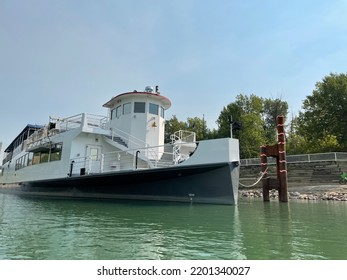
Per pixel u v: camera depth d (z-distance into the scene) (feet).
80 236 20.24
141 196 46.57
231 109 162.30
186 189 41.68
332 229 22.88
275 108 193.36
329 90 137.49
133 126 55.93
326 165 82.79
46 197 62.13
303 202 53.36
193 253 15.84
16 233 21.29
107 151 56.54
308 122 142.31
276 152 52.34
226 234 20.83
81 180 50.75
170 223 25.72
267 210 37.09
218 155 38.75
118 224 25.25
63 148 56.44
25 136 87.92
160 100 58.80
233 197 38.01
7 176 95.35
